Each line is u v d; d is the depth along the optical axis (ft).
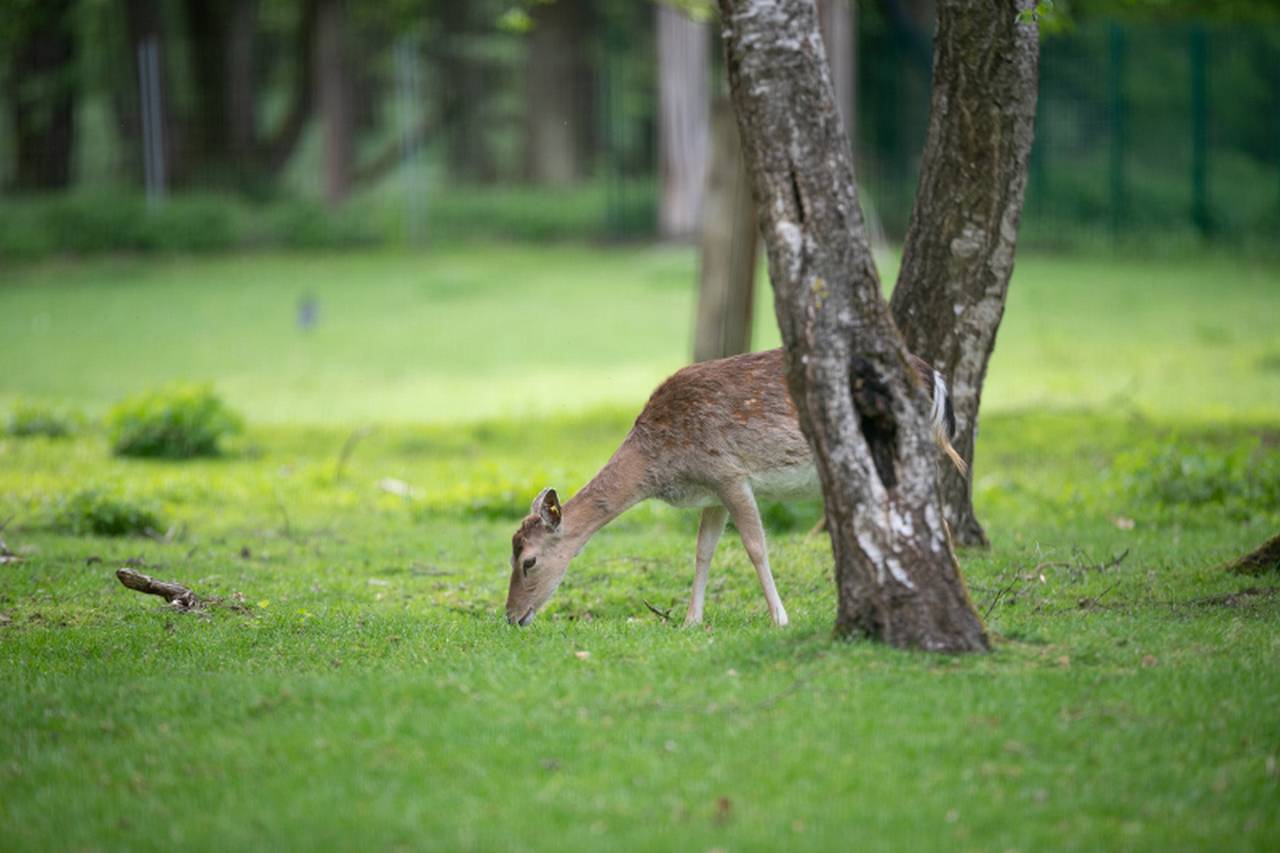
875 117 143.43
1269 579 35.99
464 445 66.03
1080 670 26.81
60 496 50.16
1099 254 129.29
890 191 141.90
